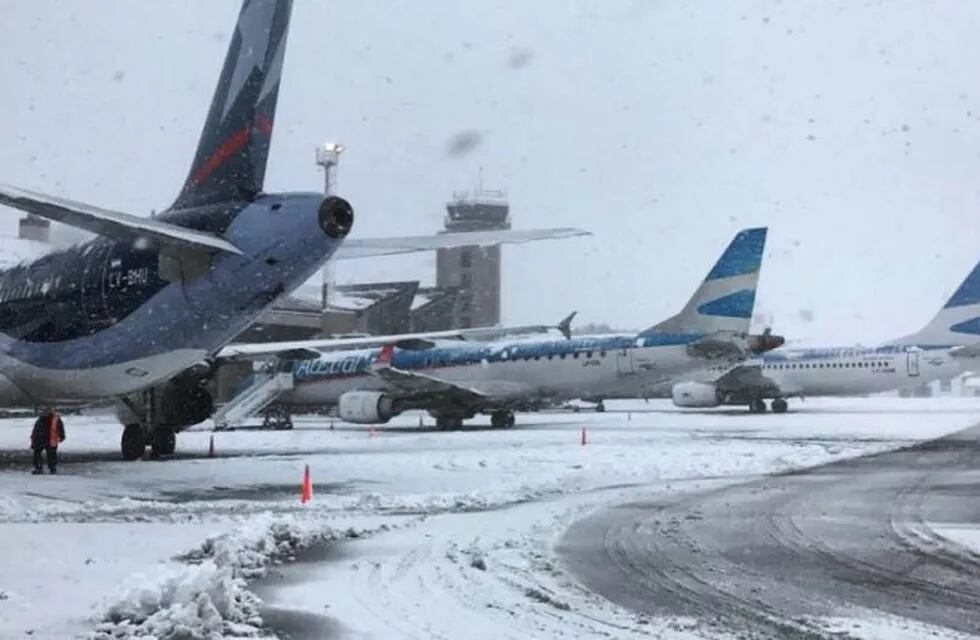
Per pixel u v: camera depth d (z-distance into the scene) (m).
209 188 20.67
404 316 77.12
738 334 37.50
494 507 15.72
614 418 51.59
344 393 42.59
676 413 58.78
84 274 22.33
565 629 7.73
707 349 37.44
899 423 43.41
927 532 12.73
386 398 39.38
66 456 27.66
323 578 9.73
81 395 23.58
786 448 27.47
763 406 57.28
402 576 9.84
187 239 17.44
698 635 7.54
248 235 19.36
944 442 30.66
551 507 15.59
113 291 21.66
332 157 53.62
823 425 41.69
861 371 52.16
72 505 15.75
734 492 17.62
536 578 9.74
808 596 8.92
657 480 20.30
